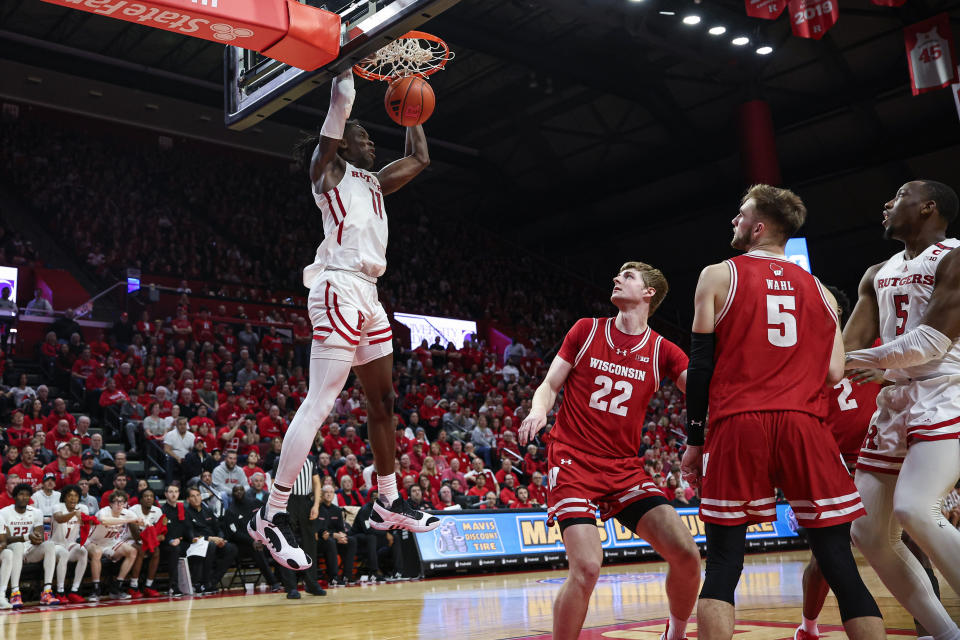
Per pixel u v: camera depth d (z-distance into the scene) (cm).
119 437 1299
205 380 1407
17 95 2169
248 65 381
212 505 1088
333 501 1095
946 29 1545
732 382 291
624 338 366
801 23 1370
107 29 1977
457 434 1529
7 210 1972
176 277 2005
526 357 2217
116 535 987
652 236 2783
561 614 327
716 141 2291
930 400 337
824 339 300
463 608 721
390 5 307
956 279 322
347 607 766
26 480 1019
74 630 647
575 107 2384
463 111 2434
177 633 603
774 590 768
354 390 1546
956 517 1079
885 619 514
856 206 2386
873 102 2094
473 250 2803
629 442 358
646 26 1802
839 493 280
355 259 349
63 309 1734
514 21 1962
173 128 2416
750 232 317
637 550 1287
